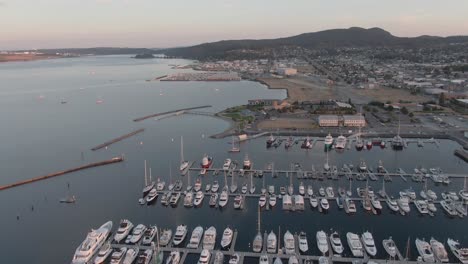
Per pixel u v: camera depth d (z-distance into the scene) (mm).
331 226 92250
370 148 159375
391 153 152625
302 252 80312
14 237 89250
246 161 134625
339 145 158000
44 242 86938
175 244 83375
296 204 100875
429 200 104188
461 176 123938
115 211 101750
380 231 89812
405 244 84188
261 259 76062
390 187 115688
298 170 129250
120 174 130875
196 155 152125
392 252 78625
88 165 138750
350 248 81250
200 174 128875
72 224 95000
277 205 104188
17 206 106062
